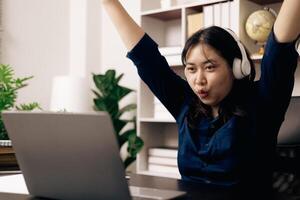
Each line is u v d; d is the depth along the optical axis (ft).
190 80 3.09
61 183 2.30
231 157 3.17
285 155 4.31
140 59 3.65
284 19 2.62
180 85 3.82
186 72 3.11
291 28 2.63
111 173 2.04
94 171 2.10
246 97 3.31
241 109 3.22
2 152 3.80
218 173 3.19
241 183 3.07
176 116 3.83
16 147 2.42
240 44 3.14
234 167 3.16
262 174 3.24
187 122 3.52
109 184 2.08
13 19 9.52
